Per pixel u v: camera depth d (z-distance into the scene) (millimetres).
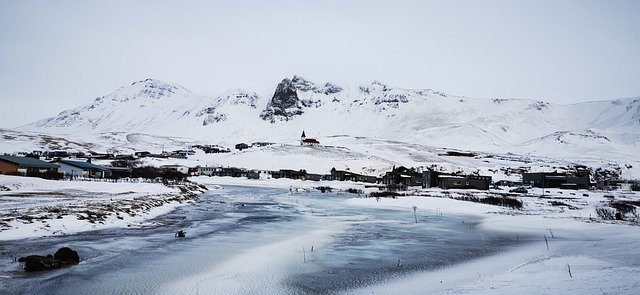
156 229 31609
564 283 14836
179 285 16609
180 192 69188
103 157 166500
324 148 198125
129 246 24234
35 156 142500
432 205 55938
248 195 79250
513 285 15414
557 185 109625
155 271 18688
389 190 94250
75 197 45625
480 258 22438
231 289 16250
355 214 46812
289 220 40406
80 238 25844
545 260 20375
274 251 24078
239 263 20703
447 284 16781
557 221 37812
